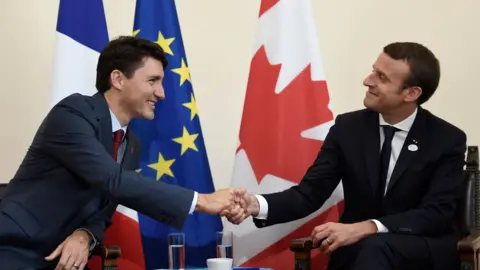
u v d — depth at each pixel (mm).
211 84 3838
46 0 3711
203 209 2598
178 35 3410
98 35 3285
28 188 2518
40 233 2465
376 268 2496
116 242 3252
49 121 2543
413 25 3744
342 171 3027
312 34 3393
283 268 3307
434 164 2863
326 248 2686
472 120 3686
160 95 2768
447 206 2793
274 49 3387
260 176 3338
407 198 2875
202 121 3832
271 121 3350
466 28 3709
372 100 2914
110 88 2701
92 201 2615
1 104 3627
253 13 3854
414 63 2852
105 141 2596
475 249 2633
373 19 3773
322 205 3199
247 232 3336
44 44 3699
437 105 3703
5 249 2434
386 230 2715
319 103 3348
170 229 3340
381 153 2945
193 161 3354
